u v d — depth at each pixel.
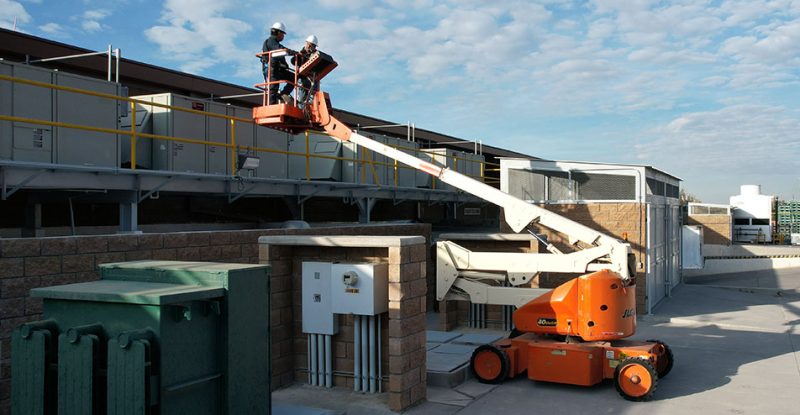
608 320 9.05
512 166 17.83
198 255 9.30
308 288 8.66
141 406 4.33
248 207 18.25
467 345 11.45
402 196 20.03
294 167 17.31
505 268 10.20
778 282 25.42
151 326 4.55
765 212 46.50
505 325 13.53
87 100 10.93
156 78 18.62
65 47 16.08
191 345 4.84
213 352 5.06
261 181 14.37
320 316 8.59
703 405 8.38
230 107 14.30
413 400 8.09
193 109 13.28
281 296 8.77
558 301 9.36
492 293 10.21
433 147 33.34
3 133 9.66
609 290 9.08
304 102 11.19
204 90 20.45
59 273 7.28
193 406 4.85
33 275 6.99
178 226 15.80
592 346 9.08
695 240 25.39
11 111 9.80
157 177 12.00
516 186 17.78
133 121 11.41
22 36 15.00
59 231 14.12
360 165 17.73
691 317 15.77
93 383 4.54
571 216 17.11
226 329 5.09
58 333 4.91
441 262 10.52
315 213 20.80
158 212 15.62
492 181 27.77
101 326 4.72
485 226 27.75
